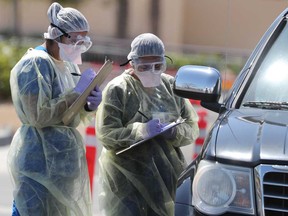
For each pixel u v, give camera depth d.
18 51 47.75
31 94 13.27
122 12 72.81
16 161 13.65
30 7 72.06
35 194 13.56
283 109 12.23
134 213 14.35
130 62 14.19
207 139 11.75
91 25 72.81
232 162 10.82
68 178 13.71
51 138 13.60
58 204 13.71
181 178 11.81
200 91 12.62
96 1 72.44
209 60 52.34
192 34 71.19
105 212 14.65
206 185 10.84
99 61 51.09
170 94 14.63
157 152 14.35
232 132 11.38
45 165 13.56
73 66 14.27
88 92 13.34
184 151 25.47
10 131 33.22
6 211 21.36
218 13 69.81
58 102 13.33
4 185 24.39
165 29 72.44
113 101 14.19
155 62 14.00
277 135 10.99
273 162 10.56
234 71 49.28
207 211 10.74
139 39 14.07
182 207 11.27
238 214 10.59
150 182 14.30
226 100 12.97
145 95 14.36
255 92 12.77
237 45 63.16
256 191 10.57
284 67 13.05
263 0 61.25
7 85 44.88
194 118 14.98
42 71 13.39
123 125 14.31
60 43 13.68
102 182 14.66
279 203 10.45
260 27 62.22
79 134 14.13
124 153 14.35
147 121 14.27
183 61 53.06
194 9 71.25
